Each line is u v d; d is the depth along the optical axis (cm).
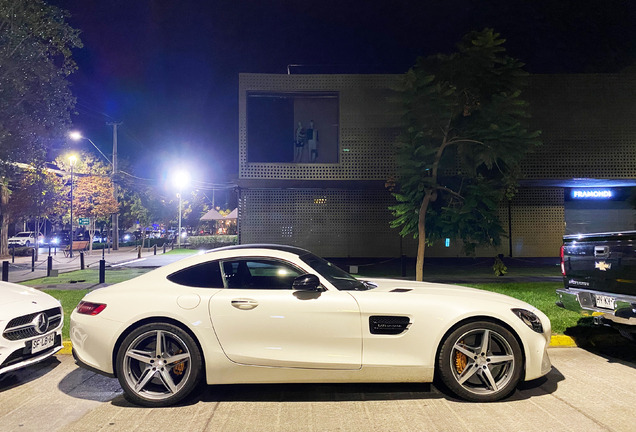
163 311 403
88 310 418
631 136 1905
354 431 347
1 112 1384
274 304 404
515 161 988
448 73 1043
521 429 347
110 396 434
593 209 2261
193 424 363
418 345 401
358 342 400
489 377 403
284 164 1905
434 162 1032
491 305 414
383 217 2150
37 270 1938
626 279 504
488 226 1025
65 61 1463
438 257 2181
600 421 362
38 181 2917
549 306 848
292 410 391
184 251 3588
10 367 440
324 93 1925
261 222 2105
